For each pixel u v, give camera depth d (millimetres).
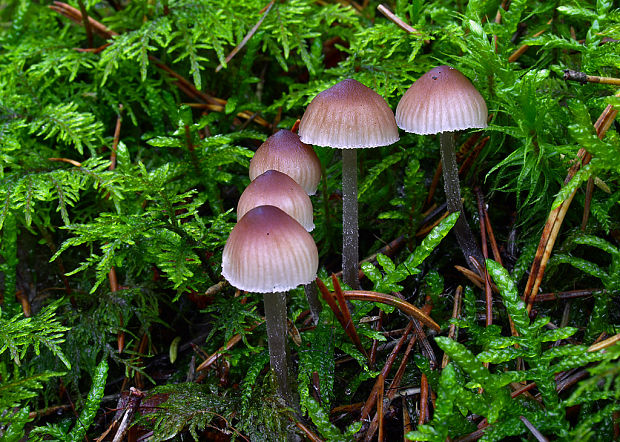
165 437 174
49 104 222
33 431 179
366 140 181
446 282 203
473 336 186
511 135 193
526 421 166
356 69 218
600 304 179
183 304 212
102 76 227
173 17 227
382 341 193
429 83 183
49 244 206
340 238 218
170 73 232
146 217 197
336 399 186
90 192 219
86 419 182
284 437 174
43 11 246
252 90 242
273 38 234
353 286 199
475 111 182
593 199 188
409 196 204
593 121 192
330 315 190
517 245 201
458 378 176
